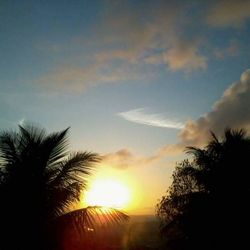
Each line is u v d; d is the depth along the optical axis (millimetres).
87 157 13758
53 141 13664
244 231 20109
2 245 12969
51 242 13180
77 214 13062
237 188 20281
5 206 12992
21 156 13523
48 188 13469
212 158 21188
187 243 23188
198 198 20984
